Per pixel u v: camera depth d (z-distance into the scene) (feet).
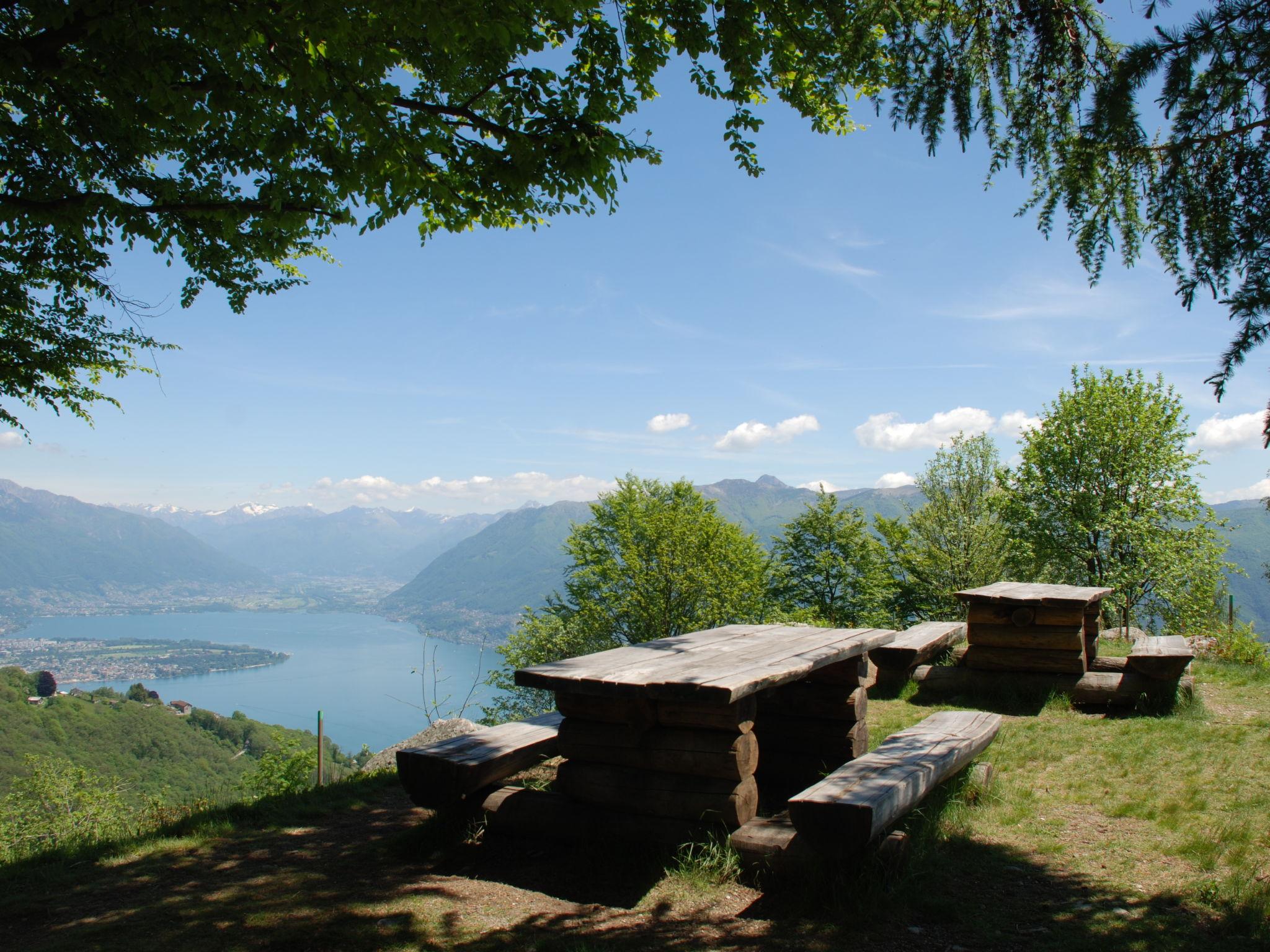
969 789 15.88
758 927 10.66
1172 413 67.62
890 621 101.35
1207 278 10.46
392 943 10.37
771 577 108.88
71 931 10.84
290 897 11.96
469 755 14.28
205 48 16.21
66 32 14.49
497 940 10.46
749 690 11.99
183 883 12.60
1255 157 10.00
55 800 57.47
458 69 16.96
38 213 18.98
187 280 26.94
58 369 31.01
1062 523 71.15
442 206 18.33
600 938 10.41
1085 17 12.87
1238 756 18.61
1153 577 66.08
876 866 11.53
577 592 84.58
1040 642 25.36
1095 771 17.89
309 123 17.33
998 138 14.47
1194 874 12.14
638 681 12.23
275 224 21.56
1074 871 12.34
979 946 9.93
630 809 13.25
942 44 14.01
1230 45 9.48
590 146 16.85
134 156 21.03
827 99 20.71
